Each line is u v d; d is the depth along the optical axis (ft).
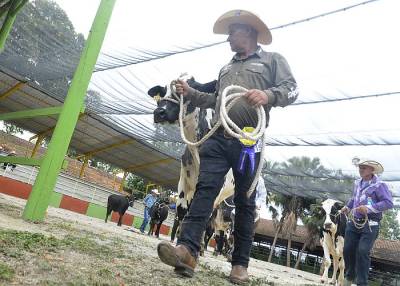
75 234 13.60
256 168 10.36
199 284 8.59
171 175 76.59
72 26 24.66
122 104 41.81
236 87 9.48
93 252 9.71
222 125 10.16
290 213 105.50
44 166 15.93
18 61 31.50
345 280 16.65
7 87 46.24
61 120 16.43
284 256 118.11
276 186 62.39
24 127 62.64
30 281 5.94
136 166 73.92
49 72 32.68
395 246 104.53
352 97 29.91
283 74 10.37
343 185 51.06
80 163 80.64
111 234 18.43
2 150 60.95
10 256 7.20
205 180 9.98
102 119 53.52
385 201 15.51
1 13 15.90
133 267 8.89
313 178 52.65
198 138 16.81
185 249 9.01
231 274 10.66
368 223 15.61
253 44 10.96
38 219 15.53
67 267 7.29
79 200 58.85
